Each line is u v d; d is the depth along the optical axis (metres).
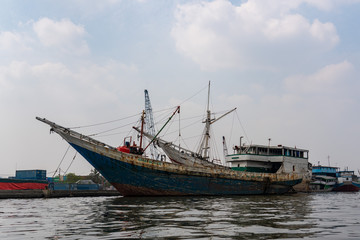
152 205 26.00
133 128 49.31
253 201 32.28
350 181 108.56
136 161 38.31
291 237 11.47
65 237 11.33
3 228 13.62
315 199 41.19
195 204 27.27
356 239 11.12
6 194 41.69
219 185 44.47
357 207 26.95
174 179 40.38
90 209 22.78
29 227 13.86
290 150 60.47
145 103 86.50
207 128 59.59
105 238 11.09
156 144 50.22
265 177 50.22
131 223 14.84
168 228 13.30
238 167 58.09
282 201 33.19
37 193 45.06
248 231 12.71
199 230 12.84
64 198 43.84
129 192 39.62
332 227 14.01
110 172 38.00
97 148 37.47
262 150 59.72
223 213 19.72
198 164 52.72
